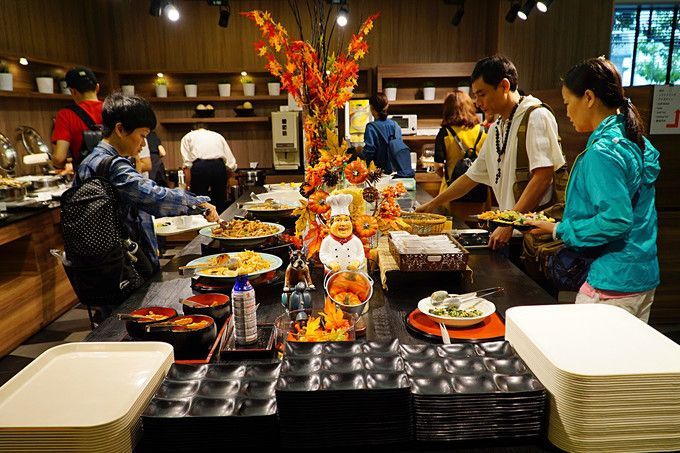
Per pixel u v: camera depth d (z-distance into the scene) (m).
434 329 1.43
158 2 4.97
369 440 0.97
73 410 0.96
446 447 0.99
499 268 2.03
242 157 7.06
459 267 1.76
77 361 1.15
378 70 6.19
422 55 6.70
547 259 2.16
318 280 1.89
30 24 5.29
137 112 2.05
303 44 1.74
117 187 2.00
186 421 0.93
